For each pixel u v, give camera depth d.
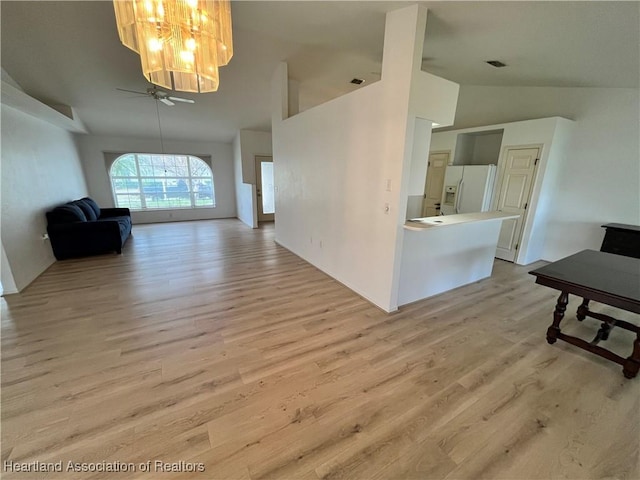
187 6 2.00
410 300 2.95
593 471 1.26
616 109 3.55
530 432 1.46
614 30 2.02
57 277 3.56
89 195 6.83
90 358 1.98
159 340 2.22
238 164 7.56
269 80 4.75
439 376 1.86
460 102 4.98
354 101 2.86
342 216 3.29
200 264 4.15
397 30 2.28
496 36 2.42
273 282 3.47
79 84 4.27
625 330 2.45
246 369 1.90
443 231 3.00
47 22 2.93
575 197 4.05
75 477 1.21
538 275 2.03
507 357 2.06
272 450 1.34
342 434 1.43
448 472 1.25
